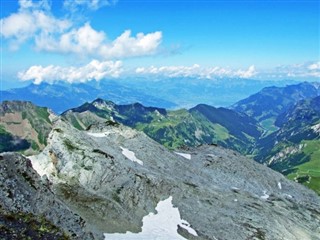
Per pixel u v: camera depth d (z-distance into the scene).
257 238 88.81
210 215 92.31
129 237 69.94
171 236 75.81
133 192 86.88
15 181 59.25
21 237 46.50
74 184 81.56
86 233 59.88
